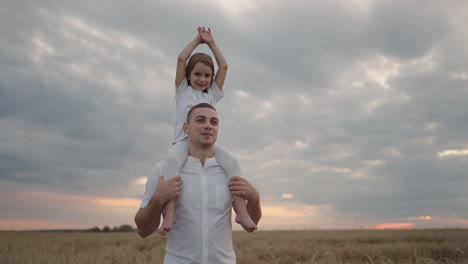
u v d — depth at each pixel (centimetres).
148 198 310
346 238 1554
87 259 745
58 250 992
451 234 1487
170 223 289
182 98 428
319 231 2327
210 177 317
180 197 303
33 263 695
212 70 442
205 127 317
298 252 998
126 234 2189
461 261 802
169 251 306
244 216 316
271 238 1582
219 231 302
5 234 2253
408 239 1438
